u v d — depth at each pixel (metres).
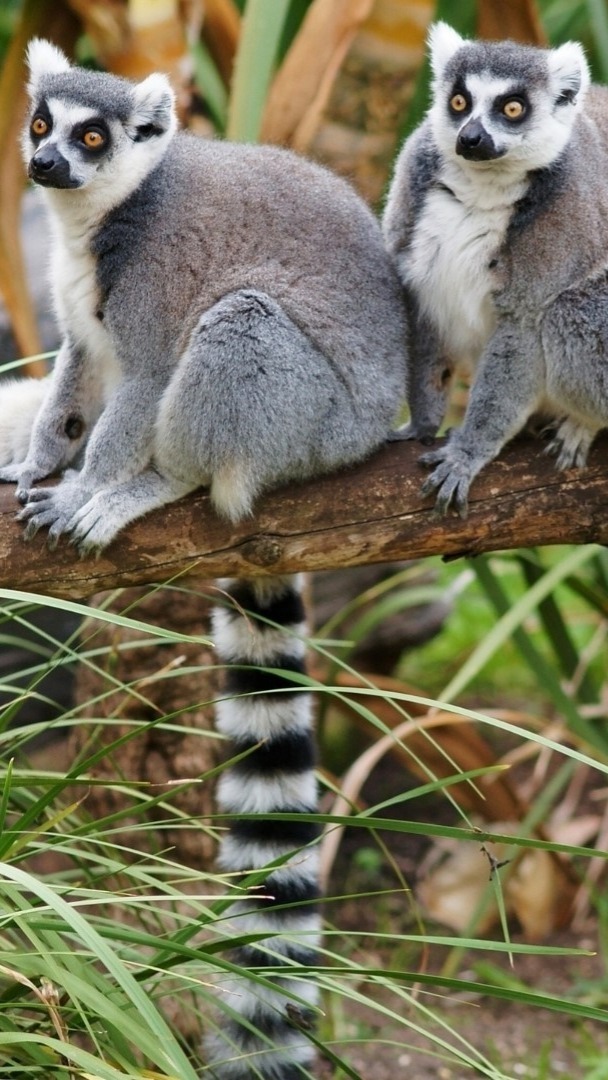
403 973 5.79
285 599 8.52
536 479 7.41
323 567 7.52
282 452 7.54
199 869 9.47
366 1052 9.44
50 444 8.26
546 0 13.61
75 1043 7.68
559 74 7.65
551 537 7.43
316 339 7.83
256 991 7.54
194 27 11.05
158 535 7.49
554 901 11.09
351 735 13.40
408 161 8.36
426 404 8.40
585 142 7.93
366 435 7.83
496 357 7.63
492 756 10.92
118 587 7.55
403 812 12.72
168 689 9.56
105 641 9.77
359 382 7.92
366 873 11.85
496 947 5.65
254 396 7.57
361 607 12.92
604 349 7.44
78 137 7.84
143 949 8.19
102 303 8.04
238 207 8.04
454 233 7.82
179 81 10.96
